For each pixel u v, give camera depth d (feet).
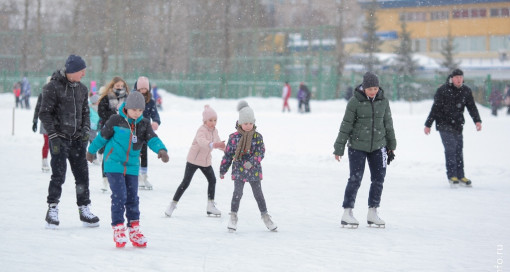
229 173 64.49
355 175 37.04
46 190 50.01
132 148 30.32
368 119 36.88
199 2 282.56
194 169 39.96
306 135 107.96
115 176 29.91
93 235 32.76
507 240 32.71
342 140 37.22
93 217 35.32
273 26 330.75
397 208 44.09
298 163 74.69
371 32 297.74
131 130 30.40
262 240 32.30
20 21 308.40
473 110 55.31
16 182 54.24
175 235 33.40
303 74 234.99
